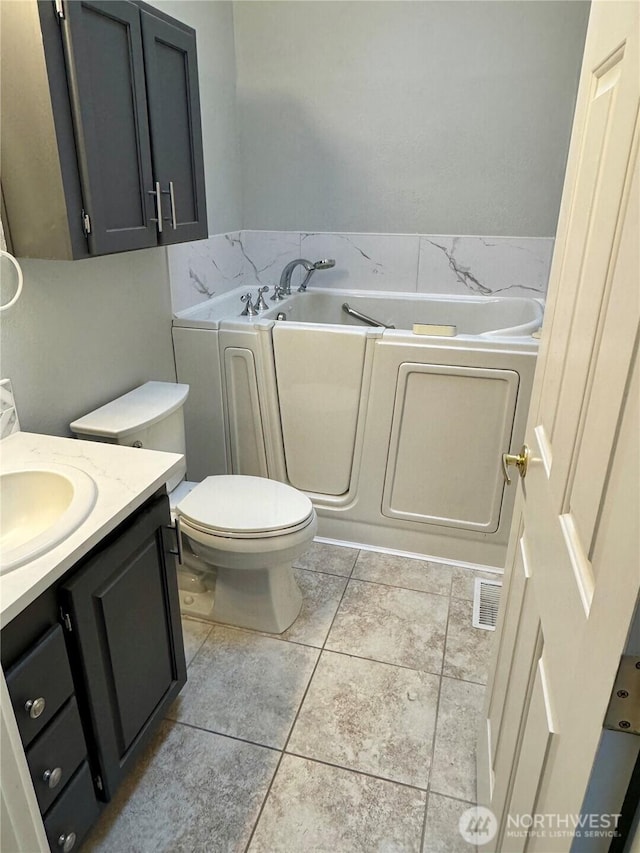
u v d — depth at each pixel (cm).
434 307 293
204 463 257
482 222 280
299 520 180
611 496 56
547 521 86
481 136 267
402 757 153
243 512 182
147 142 165
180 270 242
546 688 75
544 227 275
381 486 235
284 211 301
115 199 154
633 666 48
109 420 177
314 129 283
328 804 141
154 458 140
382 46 263
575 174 95
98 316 188
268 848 132
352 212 293
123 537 121
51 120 131
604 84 79
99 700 119
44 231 142
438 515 232
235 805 141
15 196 140
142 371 218
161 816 138
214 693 172
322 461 241
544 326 112
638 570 46
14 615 92
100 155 146
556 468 83
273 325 229
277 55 275
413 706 168
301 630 198
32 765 102
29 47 127
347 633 196
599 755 53
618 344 58
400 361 216
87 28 136
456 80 261
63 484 128
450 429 219
